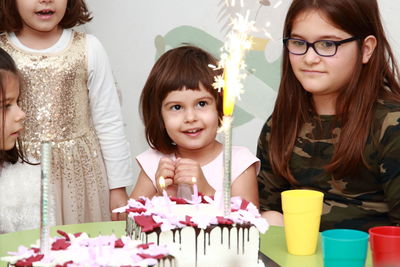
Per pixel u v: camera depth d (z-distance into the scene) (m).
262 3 2.43
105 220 2.25
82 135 2.19
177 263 1.19
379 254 1.14
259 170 1.96
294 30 1.66
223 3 2.49
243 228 1.22
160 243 1.19
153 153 2.01
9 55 1.94
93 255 1.06
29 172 1.96
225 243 1.22
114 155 2.25
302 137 1.80
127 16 2.66
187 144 1.89
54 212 1.99
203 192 1.83
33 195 1.94
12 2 2.07
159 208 1.31
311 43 1.64
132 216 1.28
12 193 1.91
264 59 2.45
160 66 1.90
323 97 1.76
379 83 1.71
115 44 2.69
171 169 1.84
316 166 1.77
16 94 1.90
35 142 2.11
